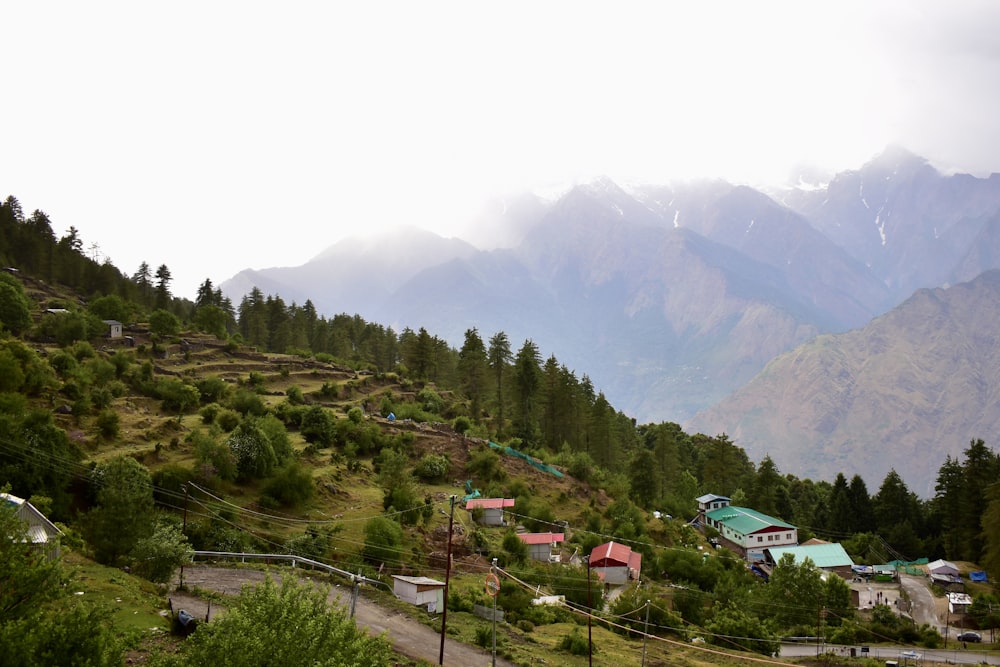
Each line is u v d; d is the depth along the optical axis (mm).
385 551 55156
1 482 45656
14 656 17172
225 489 60469
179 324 133125
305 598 20750
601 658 44219
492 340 130125
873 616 71562
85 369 82375
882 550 108375
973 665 56688
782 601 68812
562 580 61125
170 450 64938
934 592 86312
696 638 55812
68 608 25031
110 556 39969
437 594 47531
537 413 133000
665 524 97000
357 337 181625
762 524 99250
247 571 45781
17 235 155375
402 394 123375
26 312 106000
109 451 61406
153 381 89812
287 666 18812
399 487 70062
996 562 82875
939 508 115000
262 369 120812
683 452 165375
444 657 37438
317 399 108562
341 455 80938
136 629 22422
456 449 97438
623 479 108812
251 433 66000
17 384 65750
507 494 86938
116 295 137250
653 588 68375
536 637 46438
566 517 87438
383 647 21828
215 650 18938
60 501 47688
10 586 19391
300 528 58125
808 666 53156
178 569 44219
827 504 132750
